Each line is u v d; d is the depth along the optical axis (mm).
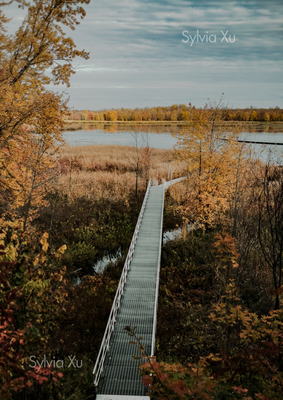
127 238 17047
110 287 12703
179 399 3027
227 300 7047
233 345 6965
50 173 11203
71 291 11930
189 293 12273
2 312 3703
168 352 9039
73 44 7320
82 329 9969
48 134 8625
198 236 17516
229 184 16938
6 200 10133
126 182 25594
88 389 6500
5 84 6316
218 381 3596
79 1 7055
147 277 11172
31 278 5062
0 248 3625
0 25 6422
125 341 8125
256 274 10766
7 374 3600
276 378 3580
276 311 4855
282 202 6977
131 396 6188
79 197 21875
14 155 8688
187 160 17922
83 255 14805
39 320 5129
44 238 5145
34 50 6824
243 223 9875
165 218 20344
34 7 6898
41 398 5664
